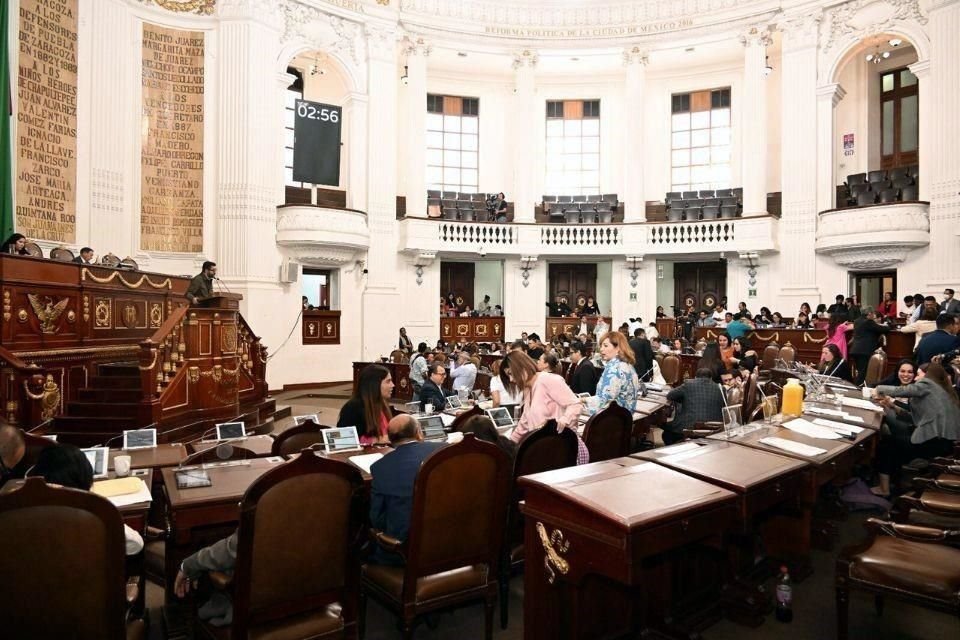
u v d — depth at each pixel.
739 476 3.06
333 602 2.82
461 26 17.11
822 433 4.26
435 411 6.48
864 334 9.53
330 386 15.11
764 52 15.99
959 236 12.88
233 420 8.06
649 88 19.33
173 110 13.34
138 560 3.04
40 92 10.88
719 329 14.13
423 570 3.07
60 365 7.28
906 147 16.08
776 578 3.84
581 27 17.61
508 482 3.28
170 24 13.28
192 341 7.45
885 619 3.51
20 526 2.03
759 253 15.78
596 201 18.81
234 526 3.25
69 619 2.13
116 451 4.37
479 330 17.50
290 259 14.50
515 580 4.20
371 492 3.25
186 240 13.42
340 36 15.46
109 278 8.28
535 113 19.59
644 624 3.17
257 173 13.72
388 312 15.99
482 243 17.12
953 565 2.97
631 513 2.48
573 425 4.56
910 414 5.56
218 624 2.79
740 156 18.38
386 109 16.14
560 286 19.61
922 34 13.68
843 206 15.49
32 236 10.77
